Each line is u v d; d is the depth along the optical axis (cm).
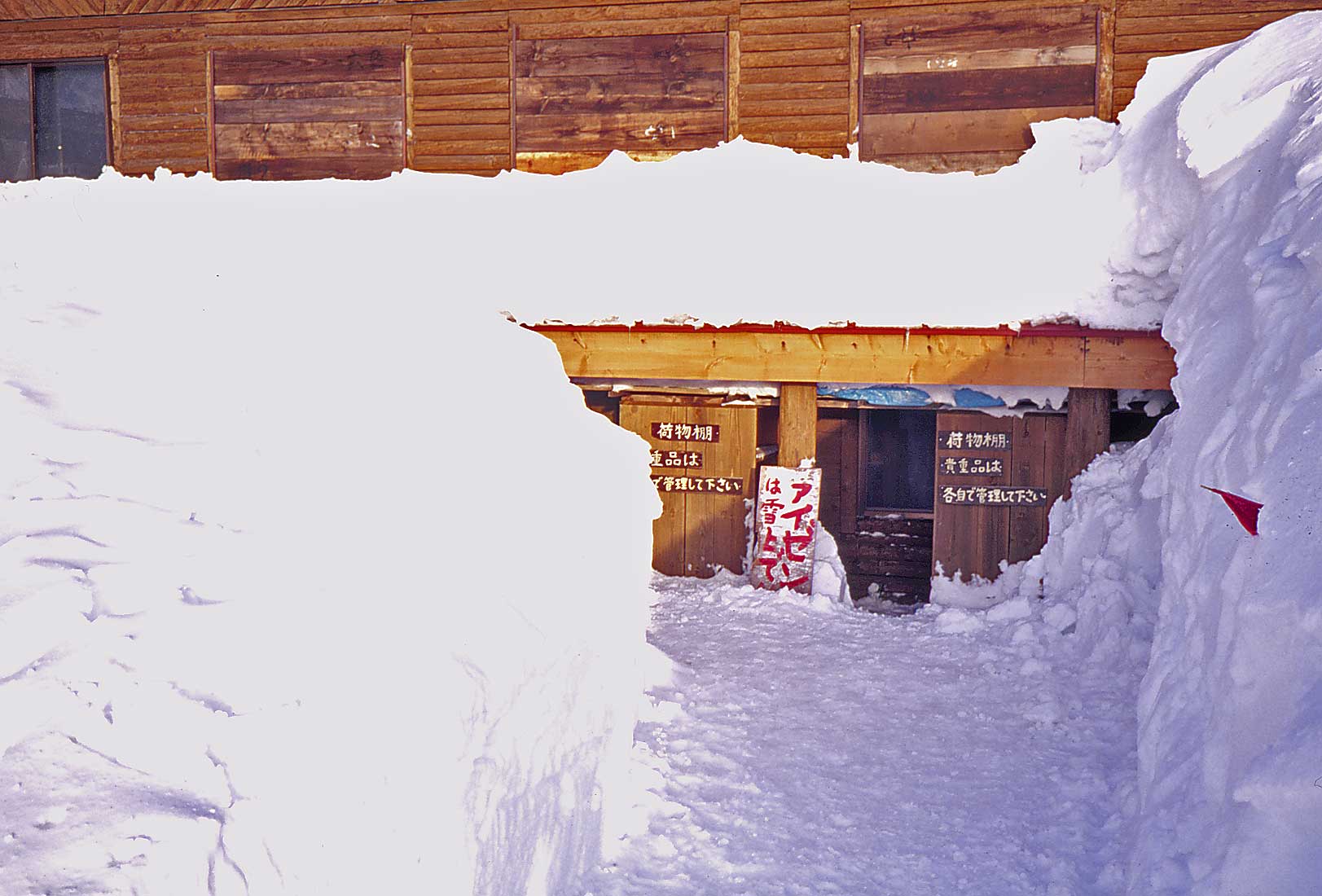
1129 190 668
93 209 793
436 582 344
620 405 798
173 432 388
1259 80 577
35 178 1084
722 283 711
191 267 632
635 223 734
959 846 417
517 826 338
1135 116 725
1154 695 410
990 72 908
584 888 391
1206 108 604
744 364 721
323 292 598
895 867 404
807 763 492
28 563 290
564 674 398
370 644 292
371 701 274
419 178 797
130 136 1049
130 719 242
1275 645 295
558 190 762
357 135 1009
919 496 1047
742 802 455
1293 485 323
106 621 271
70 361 434
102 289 544
